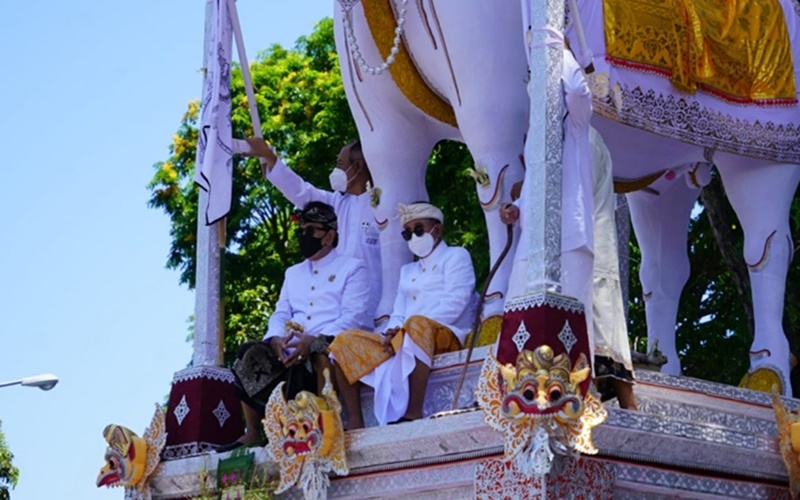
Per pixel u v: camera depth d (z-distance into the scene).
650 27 9.73
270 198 17.80
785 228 10.73
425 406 9.44
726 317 15.85
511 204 8.95
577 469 8.08
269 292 18.08
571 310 8.18
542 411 7.79
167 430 10.59
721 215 14.20
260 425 10.25
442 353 9.47
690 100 9.92
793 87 10.61
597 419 7.93
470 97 9.80
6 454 23.11
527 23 8.77
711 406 9.52
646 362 10.12
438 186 16.31
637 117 9.56
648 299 11.86
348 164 11.20
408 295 9.96
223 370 10.68
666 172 11.32
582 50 9.06
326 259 10.43
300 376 9.78
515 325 8.14
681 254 11.90
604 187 8.95
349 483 9.13
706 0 10.35
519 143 9.81
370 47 10.53
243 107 18.48
